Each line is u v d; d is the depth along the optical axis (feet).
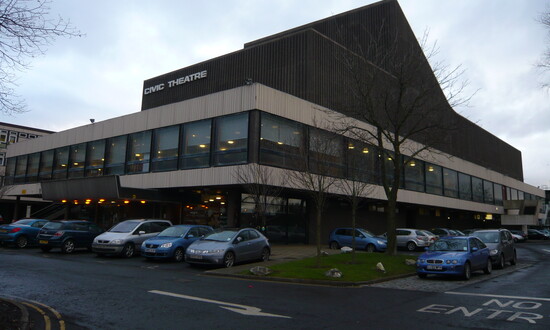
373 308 28.22
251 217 82.28
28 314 23.66
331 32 118.93
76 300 28.66
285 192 82.43
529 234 184.24
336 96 99.86
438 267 43.47
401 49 110.11
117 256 61.46
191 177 78.33
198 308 26.84
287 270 45.83
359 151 79.15
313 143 68.74
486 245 56.49
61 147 111.55
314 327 22.65
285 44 100.83
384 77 67.92
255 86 72.18
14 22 22.75
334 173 72.69
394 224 61.98
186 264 53.52
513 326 23.30
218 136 76.23
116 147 96.17
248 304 28.60
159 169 85.30
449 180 134.82
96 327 21.90
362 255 59.57
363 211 109.40
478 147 167.02
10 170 130.00
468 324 23.73
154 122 88.38
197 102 81.00
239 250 51.93
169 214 90.79
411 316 25.75
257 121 71.36
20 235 70.59
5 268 44.11
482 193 160.35
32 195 119.85
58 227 65.51
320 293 34.45
